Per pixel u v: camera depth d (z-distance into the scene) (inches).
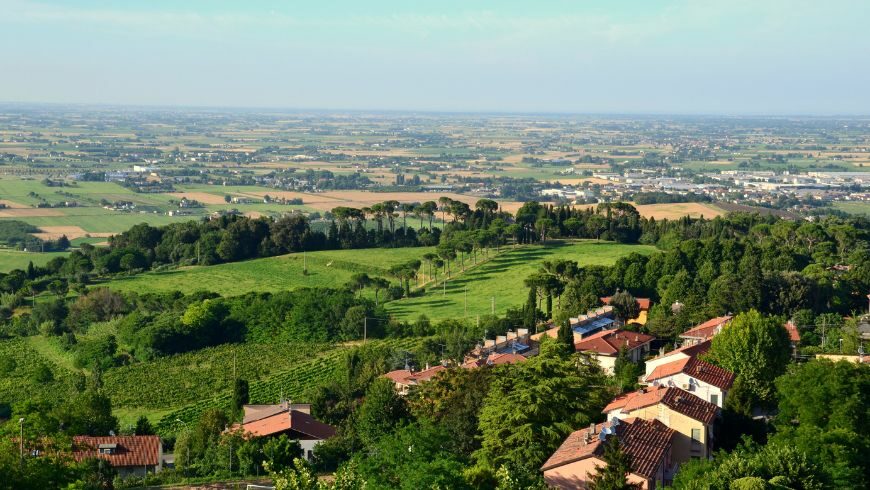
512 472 3235.7
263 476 4227.4
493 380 4424.2
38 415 4409.5
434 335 7603.4
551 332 6845.5
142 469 4436.5
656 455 3405.5
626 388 4722.0
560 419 3946.9
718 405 4239.7
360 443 4488.2
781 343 4751.5
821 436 3388.3
